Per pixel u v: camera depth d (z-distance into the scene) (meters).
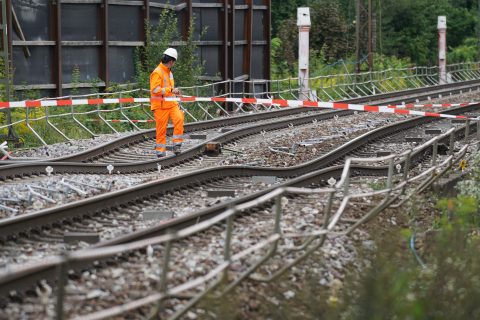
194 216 22.80
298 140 47.38
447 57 157.62
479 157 33.38
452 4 178.25
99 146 40.47
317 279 18.78
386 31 151.50
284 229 22.50
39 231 23.02
